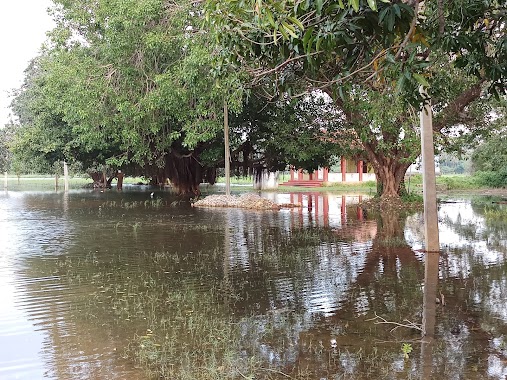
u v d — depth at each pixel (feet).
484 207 70.44
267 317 20.43
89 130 78.48
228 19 14.46
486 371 15.10
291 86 17.62
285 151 83.56
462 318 20.12
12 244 39.40
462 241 39.50
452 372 15.03
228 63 17.65
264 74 17.61
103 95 71.20
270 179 124.88
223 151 90.02
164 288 25.23
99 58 77.77
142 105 70.44
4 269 29.94
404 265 30.30
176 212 65.16
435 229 34.50
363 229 46.93
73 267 30.45
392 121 53.83
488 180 119.44
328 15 12.75
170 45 64.75
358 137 70.90
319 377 14.79
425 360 15.94
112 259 32.91
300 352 16.72
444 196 96.37
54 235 44.45
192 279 27.14
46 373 15.20
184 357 16.35
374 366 15.55
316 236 42.60
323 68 18.12
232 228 48.39
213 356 16.28
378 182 75.20
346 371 15.20
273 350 16.92
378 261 31.58
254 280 26.84
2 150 143.64
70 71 73.56
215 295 23.84
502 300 22.63
